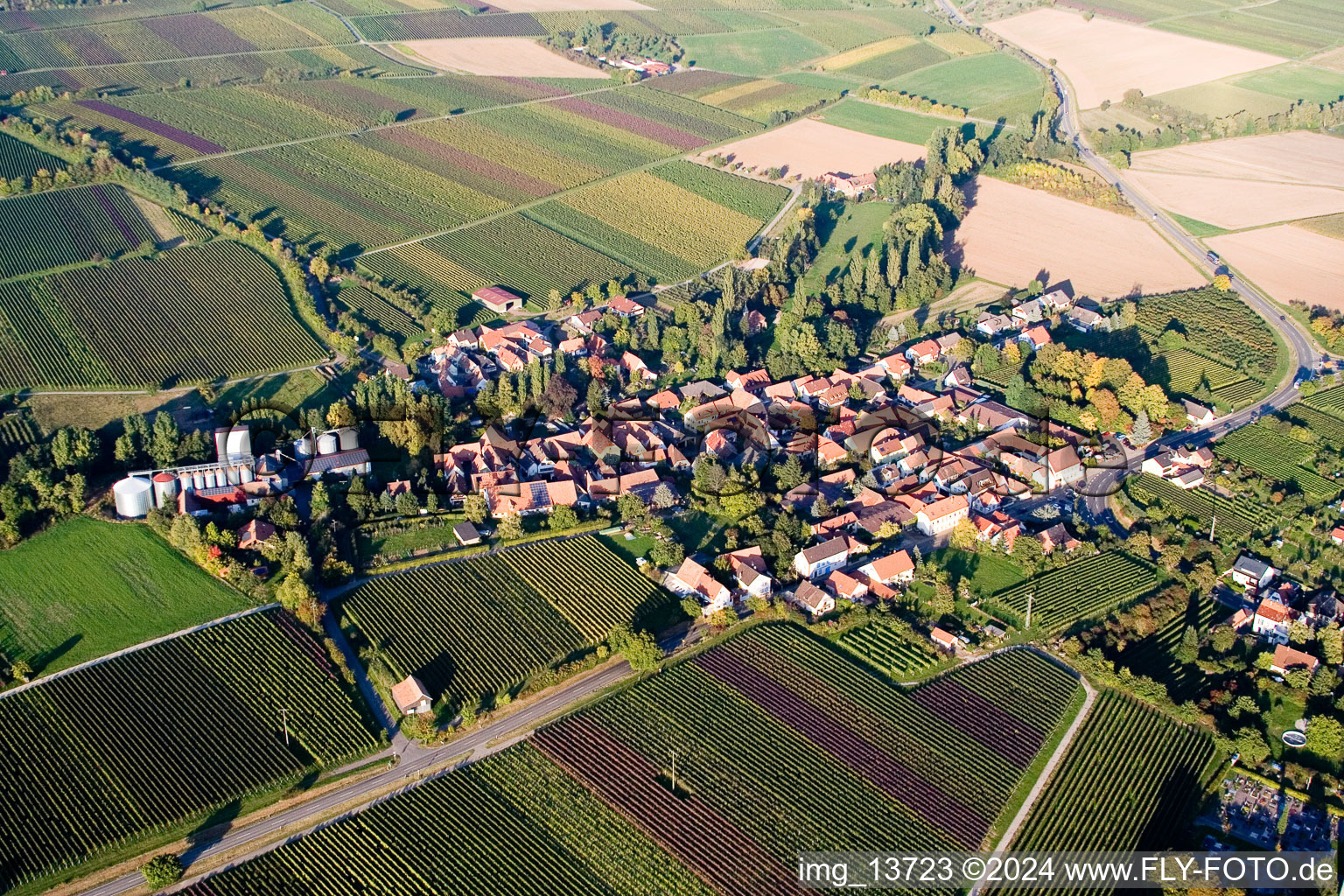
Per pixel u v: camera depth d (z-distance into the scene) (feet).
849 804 529.45
